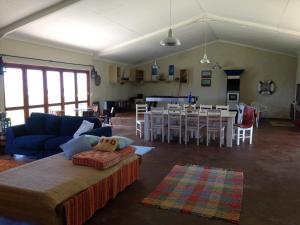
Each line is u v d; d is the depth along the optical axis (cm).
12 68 596
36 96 670
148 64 1186
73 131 482
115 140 340
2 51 560
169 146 577
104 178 291
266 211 284
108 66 995
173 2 582
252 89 1059
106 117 846
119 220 267
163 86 1180
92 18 579
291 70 1005
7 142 484
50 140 450
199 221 263
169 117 606
